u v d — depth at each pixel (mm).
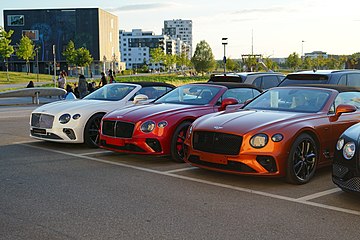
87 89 24984
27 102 24672
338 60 75188
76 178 6887
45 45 100625
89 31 100688
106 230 4621
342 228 4699
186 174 7172
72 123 9328
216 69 121750
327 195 5973
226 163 6438
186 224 4809
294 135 6375
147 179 6832
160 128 7816
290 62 85812
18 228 4680
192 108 8398
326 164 7043
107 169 7535
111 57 113625
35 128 9688
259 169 6238
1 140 10648
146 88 10648
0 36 65938
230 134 6410
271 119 6691
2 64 100062
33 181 6688
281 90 7973
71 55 89188
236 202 5629
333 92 7508
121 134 8078
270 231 4605
